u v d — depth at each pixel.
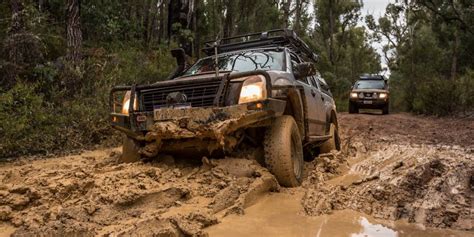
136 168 4.22
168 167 4.46
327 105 6.94
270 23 23.09
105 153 6.53
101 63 9.88
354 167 5.61
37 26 9.66
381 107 20.44
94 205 3.26
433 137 9.76
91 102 8.21
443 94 18.33
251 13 21.38
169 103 4.43
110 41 13.50
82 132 7.32
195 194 3.75
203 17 19.20
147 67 11.07
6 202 3.32
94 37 13.32
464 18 20.56
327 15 35.44
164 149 4.48
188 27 15.30
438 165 5.07
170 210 3.36
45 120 7.05
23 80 8.31
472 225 3.25
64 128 7.18
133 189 3.57
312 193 4.06
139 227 2.88
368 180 4.59
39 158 6.18
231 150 4.42
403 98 25.91
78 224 2.96
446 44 28.14
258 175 4.16
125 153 5.00
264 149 4.45
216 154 4.55
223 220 3.35
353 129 12.01
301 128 5.19
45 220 3.06
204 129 4.05
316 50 30.05
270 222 3.33
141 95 4.73
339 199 3.93
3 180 4.28
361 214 3.60
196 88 4.46
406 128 12.47
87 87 8.90
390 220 3.44
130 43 13.73
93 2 13.03
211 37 19.92
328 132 6.87
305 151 6.35
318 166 5.30
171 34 15.09
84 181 3.66
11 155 6.38
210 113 4.17
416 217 3.48
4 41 8.41
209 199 3.66
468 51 28.19
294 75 5.50
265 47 6.15
